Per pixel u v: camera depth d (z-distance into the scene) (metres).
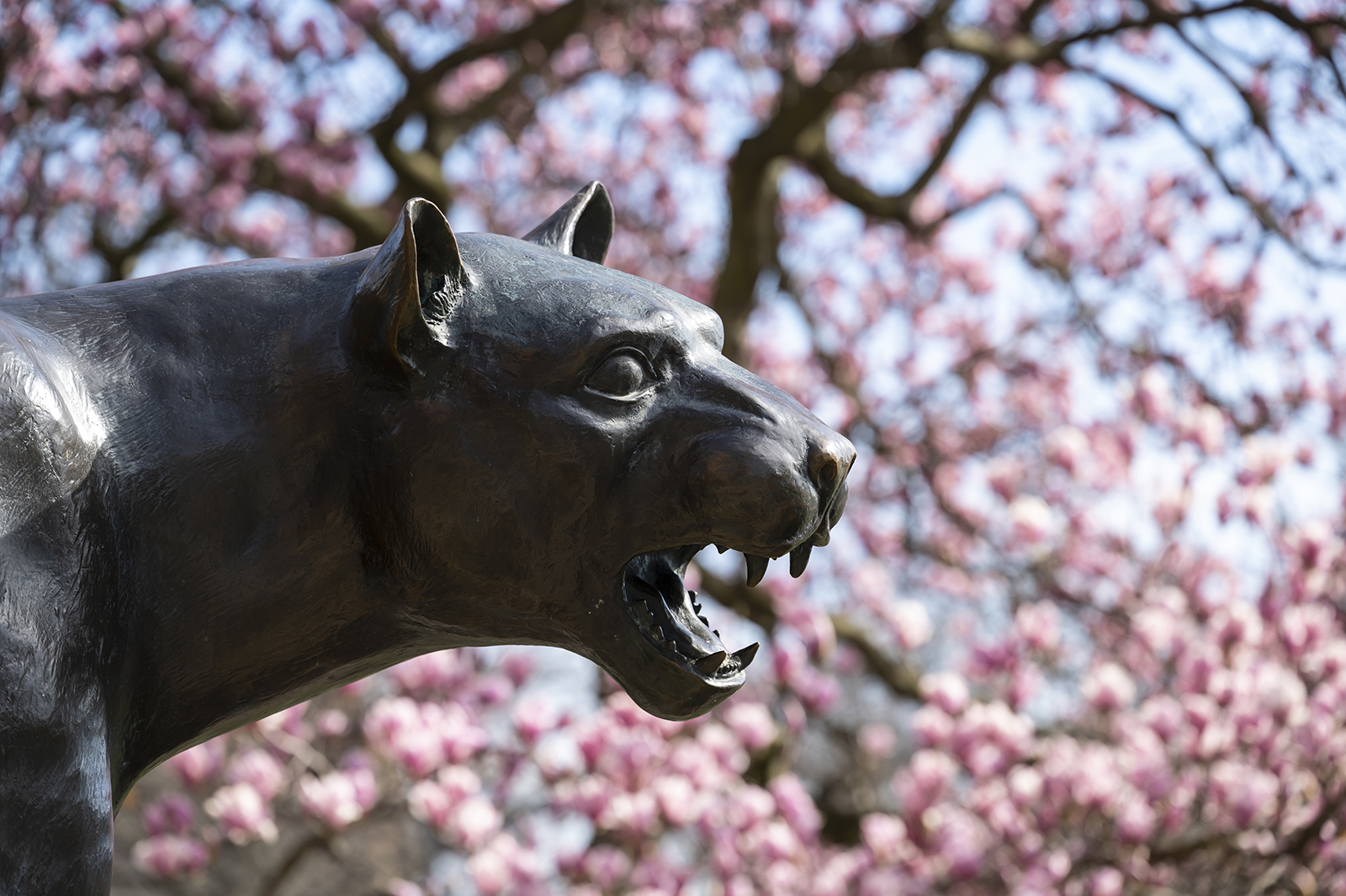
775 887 7.21
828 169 10.20
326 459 1.56
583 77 11.59
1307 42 8.21
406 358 1.55
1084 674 8.66
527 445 1.56
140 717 1.52
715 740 7.48
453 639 1.67
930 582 10.72
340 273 1.65
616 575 1.60
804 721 8.36
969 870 7.25
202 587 1.52
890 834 7.59
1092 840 7.43
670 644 1.62
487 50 9.46
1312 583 7.66
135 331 1.55
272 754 6.96
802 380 11.31
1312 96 8.31
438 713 6.68
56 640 1.37
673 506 1.58
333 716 7.13
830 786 9.07
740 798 7.32
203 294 1.61
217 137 9.59
